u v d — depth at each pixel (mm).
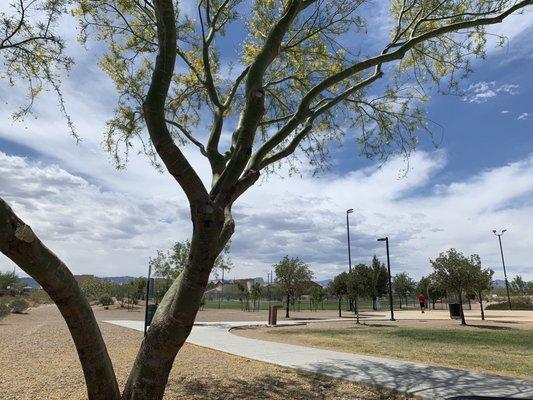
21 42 7000
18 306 33594
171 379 8742
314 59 10852
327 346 14680
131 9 9492
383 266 48562
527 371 10156
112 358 11148
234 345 14242
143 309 44125
